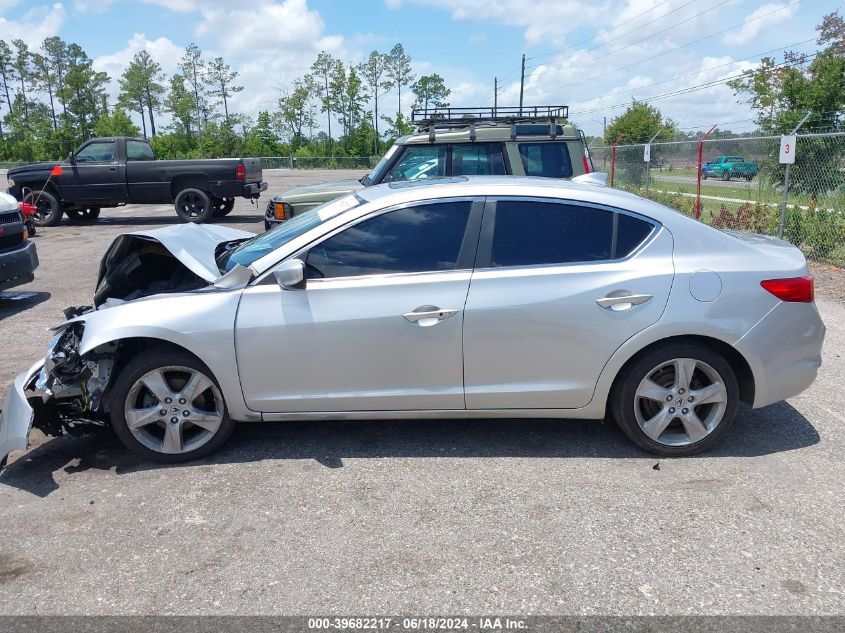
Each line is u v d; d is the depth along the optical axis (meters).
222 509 3.58
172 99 86.19
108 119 84.19
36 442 4.49
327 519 3.46
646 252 3.93
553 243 3.96
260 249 4.25
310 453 4.20
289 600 2.86
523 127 7.95
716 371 3.93
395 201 4.03
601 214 3.99
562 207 4.00
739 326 3.85
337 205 4.43
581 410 4.01
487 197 4.00
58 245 13.02
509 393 3.96
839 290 8.47
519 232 3.96
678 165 18.50
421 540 3.26
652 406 4.08
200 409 4.07
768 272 3.92
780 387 4.00
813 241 10.52
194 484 3.85
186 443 4.12
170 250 4.32
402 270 3.93
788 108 16.58
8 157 87.19
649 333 3.83
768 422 4.55
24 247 8.04
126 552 3.23
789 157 10.45
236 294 3.95
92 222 17.02
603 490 3.69
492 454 4.14
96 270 10.49
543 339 3.87
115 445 4.41
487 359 3.91
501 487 3.74
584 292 3.84
